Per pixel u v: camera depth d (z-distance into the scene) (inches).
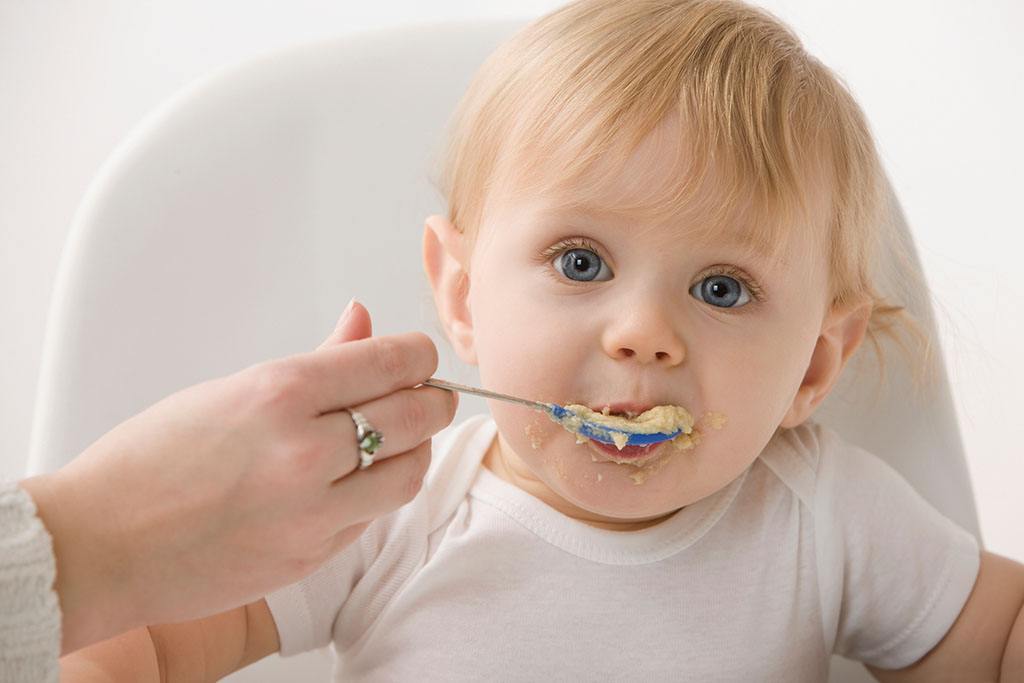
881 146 75.3
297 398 34.8
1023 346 77.5
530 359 41.1
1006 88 81.8
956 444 57.2
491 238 43.3
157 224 57.9
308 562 36.5
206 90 60.4
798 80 44.4
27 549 32.3
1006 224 79.4
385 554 48.2
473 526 47.9
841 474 50.7
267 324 60.0
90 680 41.9
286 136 60.9
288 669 56.9
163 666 45.3
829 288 45.8
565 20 46.2
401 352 37.0
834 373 48.6
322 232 61.3
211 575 35.1
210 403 34.9
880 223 51.4
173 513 34.1
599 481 41.5
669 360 40.0
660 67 42.8
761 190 41.2
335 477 35.4
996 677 50.4
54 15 93.9
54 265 90.7
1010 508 77.9
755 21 46.5
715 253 41.0
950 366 74.2
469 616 47.0
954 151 80.7
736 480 49.1
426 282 62.1
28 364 89.1
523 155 42.7
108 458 34.5
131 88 93.2
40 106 93.4
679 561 47.3
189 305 58.2
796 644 48.5
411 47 63.0
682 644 46.8
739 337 41.3
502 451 50.0
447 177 54.7
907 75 81.7
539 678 46.4
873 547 50.2
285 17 93.7
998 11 82.1
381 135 62.1
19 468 86.1
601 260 41.4
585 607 46.7
